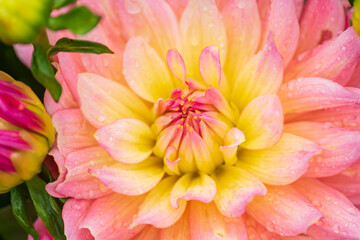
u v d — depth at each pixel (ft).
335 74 0.88
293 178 0.84
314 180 0.87
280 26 0.89
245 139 0.89
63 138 0.85
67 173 0.85
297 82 0.87
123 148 0.87
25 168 0.85
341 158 0.85
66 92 0.88
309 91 0.87
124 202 0.87
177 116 0.89
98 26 0.88
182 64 0.88
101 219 0.85
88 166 0.87
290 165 0.84
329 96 0.85
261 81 0.88
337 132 0.86
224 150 0.87
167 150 0.88
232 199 0.84
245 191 0.83
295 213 0.84
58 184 0.84
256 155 0.88
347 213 0.85
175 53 0.87
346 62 0.88
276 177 0.85
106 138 0.85
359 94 0.84
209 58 0.88
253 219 0.87
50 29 0.77
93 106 0.88
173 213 0.85
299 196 0.85
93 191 0.87
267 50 0.85
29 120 0.84
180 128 0.88
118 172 0.85
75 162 0.86
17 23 0.75
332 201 0.86
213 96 0.87
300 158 0.83
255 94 0.89
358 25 0.84
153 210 0.84
